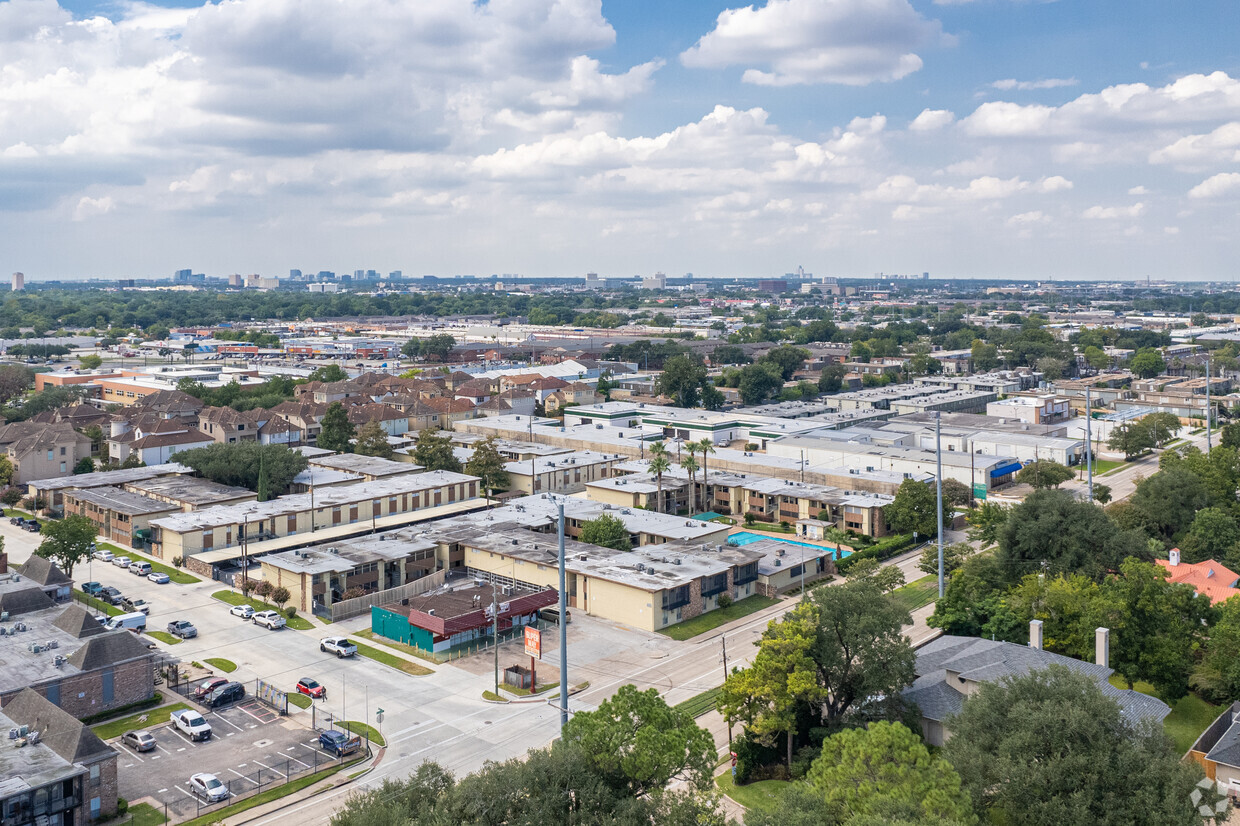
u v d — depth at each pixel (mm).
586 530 155625
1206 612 111562
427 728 97062
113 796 79938
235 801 82562
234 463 192500
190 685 106750
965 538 172875
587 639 123125
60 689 96312
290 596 134750
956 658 99188
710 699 103750
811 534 178000
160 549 156125
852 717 92000
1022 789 70250
